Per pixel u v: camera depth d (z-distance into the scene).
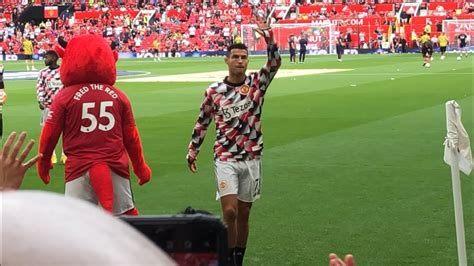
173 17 83.81
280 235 9.64
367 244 9.15
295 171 13.90
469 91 29.88
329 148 16.45
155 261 1.10
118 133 7.59
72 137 7.52
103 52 7.58
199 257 1.99
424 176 13.24
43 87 14.61
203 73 47.44
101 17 84.75
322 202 11.41
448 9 79.00
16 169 3.69
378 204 11.22
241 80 8.24
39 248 1.02
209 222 1.96
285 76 41.94
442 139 17.45
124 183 7.59
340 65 53.41
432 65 50.84
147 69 54.22
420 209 10.85
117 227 1.12
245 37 76.44
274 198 11.71
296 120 21.53
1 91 16.98
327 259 8.61
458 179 7.04
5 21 85.94
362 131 19.06
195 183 13.05
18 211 1.06
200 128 8.49
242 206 8.32
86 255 1.04
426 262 8.38
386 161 14.76
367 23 76.81
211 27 81.25
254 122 8.22
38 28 83.50
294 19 79.56
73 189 7.51
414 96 28.27
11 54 81.81
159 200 11.79
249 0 82.50
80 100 7.49
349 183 12.78
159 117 23.05
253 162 8.26
